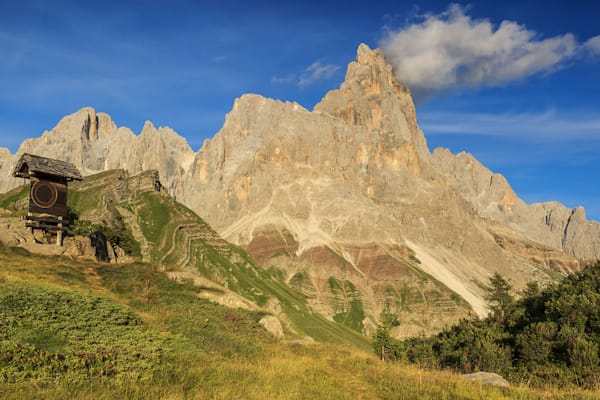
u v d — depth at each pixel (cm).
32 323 2094
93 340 2120
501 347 3888
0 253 3469
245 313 3744
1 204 10450
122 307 2639
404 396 1981
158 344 2278
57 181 4156
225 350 2567
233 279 16625
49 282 2925
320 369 2461
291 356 2786
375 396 2023
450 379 2350
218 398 1736
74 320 2266
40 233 4078
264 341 3133
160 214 18612
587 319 3425
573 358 2939
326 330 14425
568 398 2042
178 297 3497
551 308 3769
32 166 3994
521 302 5731
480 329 5050
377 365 2800
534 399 2022
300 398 1853
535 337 3412
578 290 4222
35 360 1784
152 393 1714
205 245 18750
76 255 4125
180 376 1959
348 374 2456
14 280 2686
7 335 1928
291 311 15638
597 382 2631
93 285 3259
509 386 2330
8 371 1672
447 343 5284
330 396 1923
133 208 18462
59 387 1642
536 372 3006
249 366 2269
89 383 1733
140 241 16575
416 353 5716
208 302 3612
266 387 1941
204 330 2817
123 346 2138
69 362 1838
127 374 1866
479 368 3616
